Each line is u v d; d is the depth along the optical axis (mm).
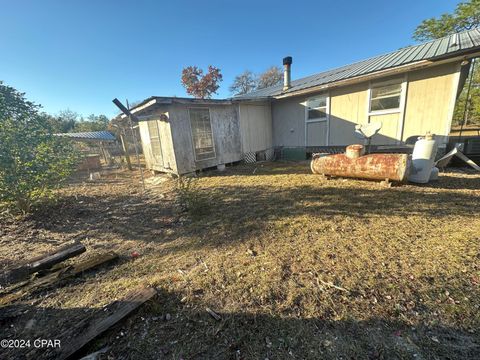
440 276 1952
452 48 5141
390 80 6488
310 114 8789
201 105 7355
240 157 8859
